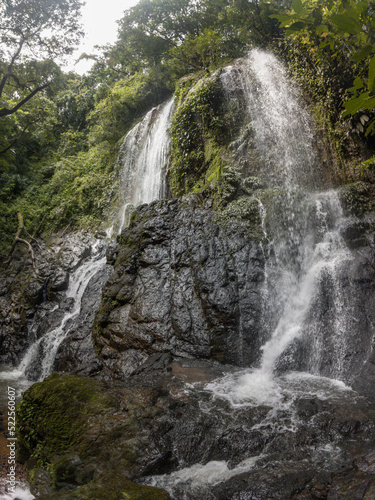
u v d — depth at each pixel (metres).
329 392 4.80
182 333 6.50
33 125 16.78
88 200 14.81
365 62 7.16
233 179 8.20
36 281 10.77
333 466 3.35
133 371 5.96
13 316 10.47
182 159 10.19
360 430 3.84
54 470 3.88
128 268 7.90
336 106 8.15
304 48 8.65
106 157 15.95
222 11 12.86
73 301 10.21
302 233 7.11
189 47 12.36
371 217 7.02
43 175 18.70
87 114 20.39
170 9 14.89
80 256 11.61
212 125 9.56
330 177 8.01
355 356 5.28
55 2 12.00
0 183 18.02
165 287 7.21
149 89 15.89
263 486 3.13
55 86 14.28
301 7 1.64
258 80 9.50
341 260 6.46
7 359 9.80
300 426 3.99
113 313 7.52
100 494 3.19
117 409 4.46
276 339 6.07
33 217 15.85
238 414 4.26
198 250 7.23
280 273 6.73
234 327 6.28
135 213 8.90
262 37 10.87
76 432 4.23
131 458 3.72
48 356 8.58
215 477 3.51
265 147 8.83
